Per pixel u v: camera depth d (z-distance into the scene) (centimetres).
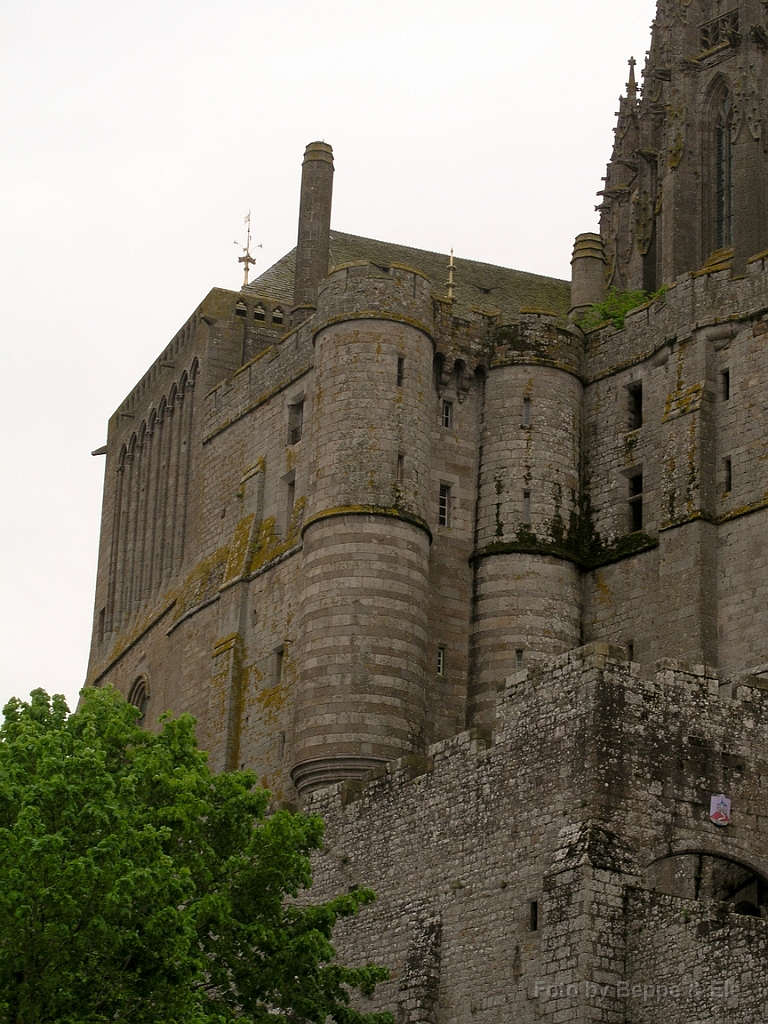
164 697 10925
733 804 6400
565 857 6231
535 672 6606
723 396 9094
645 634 9075
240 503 10575
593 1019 6009
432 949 6631
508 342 9762
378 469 9256
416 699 9006
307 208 10838
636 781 6306
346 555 9112
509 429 9631
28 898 5528
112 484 12738
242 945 6341
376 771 7225
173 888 5762
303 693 9012
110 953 5644
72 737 6341
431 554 9438
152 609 11512
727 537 8850
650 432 9388
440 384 9700
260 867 6444
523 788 6512
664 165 12112
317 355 9631
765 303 9038
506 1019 6297
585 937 6084
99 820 5759
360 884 7100
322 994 6431
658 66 12500
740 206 11594
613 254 12681
